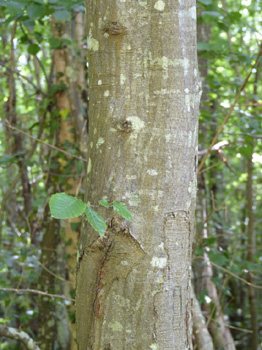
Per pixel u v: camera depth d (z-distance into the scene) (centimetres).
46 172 450
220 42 373
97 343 161
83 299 166
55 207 137
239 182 750
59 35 436
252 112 462
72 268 409
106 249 159
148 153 159
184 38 163
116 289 159
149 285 158
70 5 328
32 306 619
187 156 164
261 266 451
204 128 532
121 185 160
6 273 586
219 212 542
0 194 810
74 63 430
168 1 160
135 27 160
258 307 730
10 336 278
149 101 160
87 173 172
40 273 502
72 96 422
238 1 696
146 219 158
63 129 429
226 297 721
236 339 718
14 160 441
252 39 653
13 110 556
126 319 158
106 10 163
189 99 164
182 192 162
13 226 688
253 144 442
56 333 510
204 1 356
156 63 159
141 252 158
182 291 164
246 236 530
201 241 423
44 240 498
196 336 341
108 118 162
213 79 465
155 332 158
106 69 163
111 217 159
